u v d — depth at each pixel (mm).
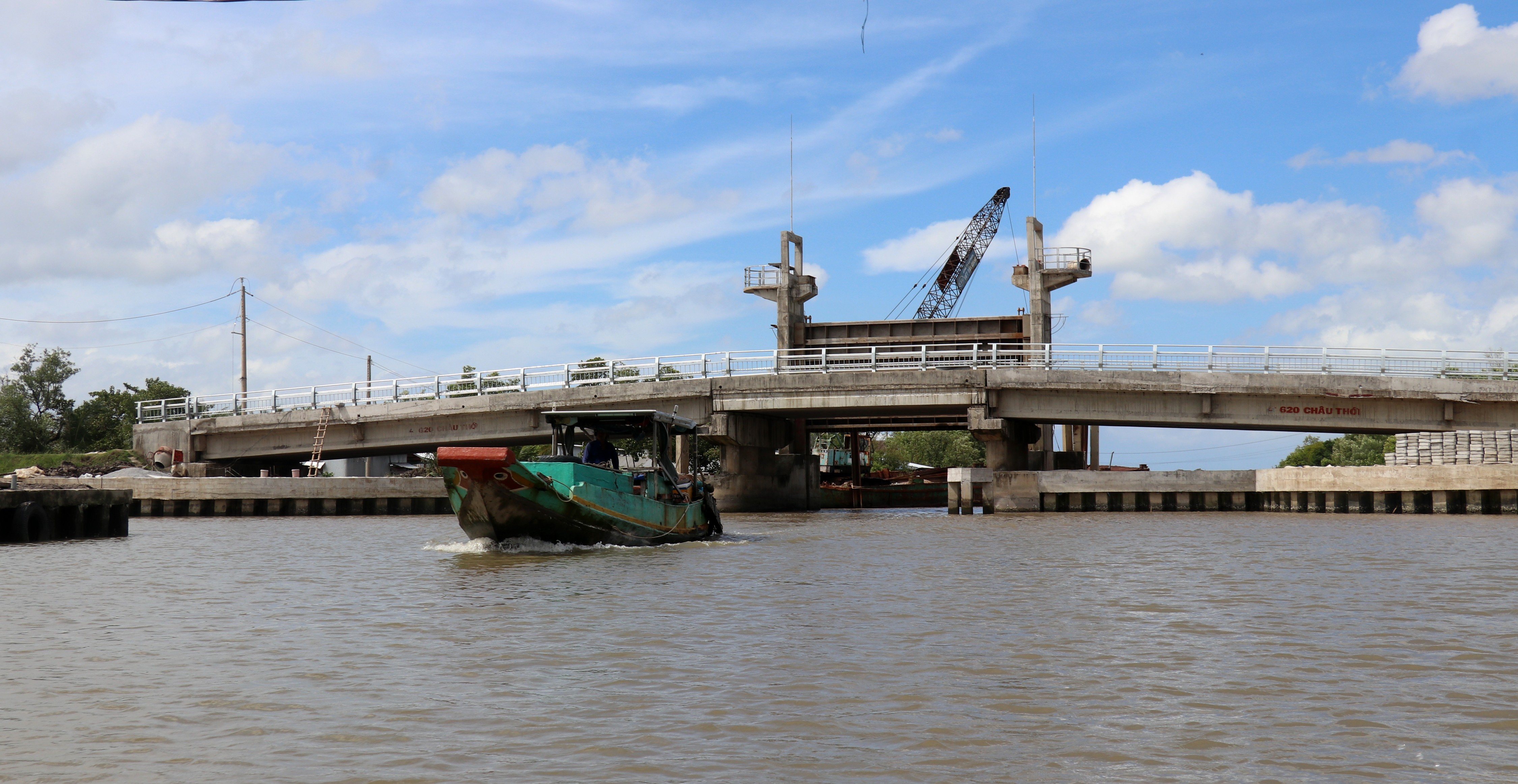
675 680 11078
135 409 100062
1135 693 10445
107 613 16188
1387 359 47188
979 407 51375
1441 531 31359
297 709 9977
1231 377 48375
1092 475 47750
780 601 16844
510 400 57562
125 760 8492
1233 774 8062
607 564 23391
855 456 75875
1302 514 43438
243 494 54562
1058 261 62656
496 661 12078
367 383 61281
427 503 57250
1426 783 7816
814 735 9094
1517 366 46562
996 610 15812
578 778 8031
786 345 66625
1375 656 12117
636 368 57000
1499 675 11070
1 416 88750
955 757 8484
